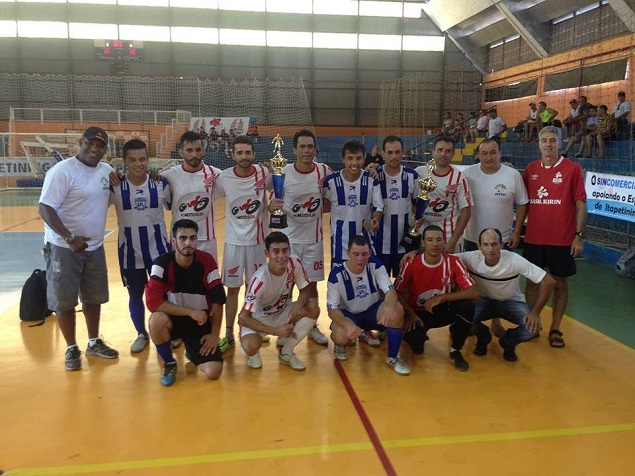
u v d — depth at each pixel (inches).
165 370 137.3
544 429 114.7
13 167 663.1
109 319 187.0
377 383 138.0
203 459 102.7
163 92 952.9
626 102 423.8
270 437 110.7
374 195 160.2
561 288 165.9
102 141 139.9
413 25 978.1
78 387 134.1
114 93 939.3
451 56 987.3
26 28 916.0
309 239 165.2
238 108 976.3
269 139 907.4
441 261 150.1
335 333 151.0
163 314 135.4
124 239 155.2
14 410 122.0
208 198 158.4
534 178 166.6
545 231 164.6
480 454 105.0
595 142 414.3
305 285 148.9
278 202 151.9
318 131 1002.7
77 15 919.7
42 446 107.0
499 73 868.6
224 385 136.0
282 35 970.1
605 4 628.1
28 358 152.6
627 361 152.9
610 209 262.1
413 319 154.5
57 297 139.7
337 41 979.9
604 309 201.3
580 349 162.1
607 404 126.5
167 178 157.1
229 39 960.9
